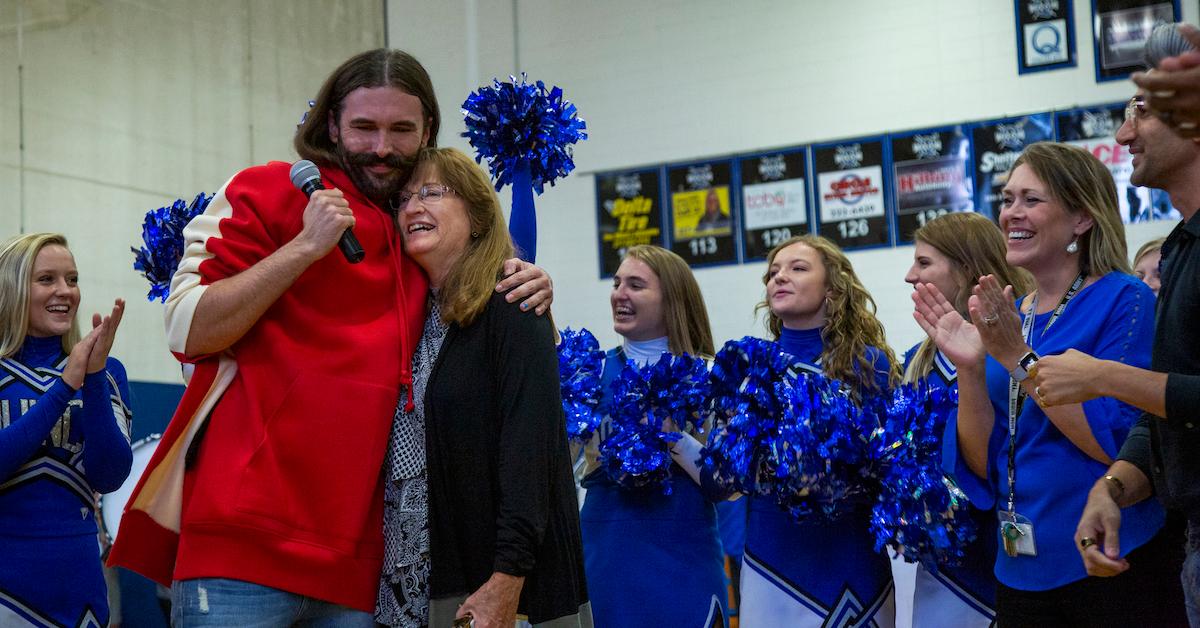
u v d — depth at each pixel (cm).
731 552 504
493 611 192
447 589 205
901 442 281
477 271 213
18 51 654
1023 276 320
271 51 785
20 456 296
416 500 209
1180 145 195
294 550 199
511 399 205
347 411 204
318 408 203
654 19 795
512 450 202
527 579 205
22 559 303
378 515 211
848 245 741
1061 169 247
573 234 798
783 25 766
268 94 779
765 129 764
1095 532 208
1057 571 228
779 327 357
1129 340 228
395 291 216
